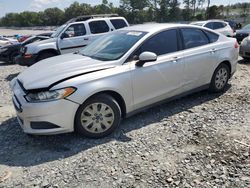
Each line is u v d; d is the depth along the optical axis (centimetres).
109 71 432
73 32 1077
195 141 414
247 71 842
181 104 566
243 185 315
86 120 420
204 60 557
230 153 378
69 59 486
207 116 503
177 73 512
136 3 6906
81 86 404
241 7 6431
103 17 1142
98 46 520
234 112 516
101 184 327
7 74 1052
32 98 395
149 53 445
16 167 368
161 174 340
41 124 398
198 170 345
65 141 429
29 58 1019
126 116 465
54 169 359
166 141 419
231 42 624
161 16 6925
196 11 7006
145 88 471
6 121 524
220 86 615
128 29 538
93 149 403
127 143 417
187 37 543
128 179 334
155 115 515
